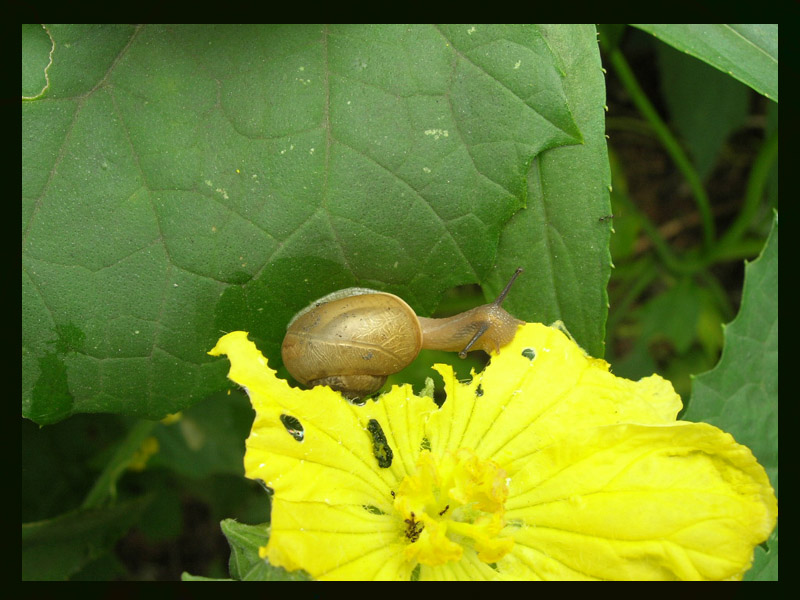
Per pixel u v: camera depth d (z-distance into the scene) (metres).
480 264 0.12
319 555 0.09
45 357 0.11
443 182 0.11
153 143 0.11
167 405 0.11
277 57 0.11
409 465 0.10
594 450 0.10
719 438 0.10
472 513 0.10
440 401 0.15
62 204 0.11
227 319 0.11
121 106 0.11
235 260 0.11
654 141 0.19
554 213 0.12
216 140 0.11
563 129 0.12
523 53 0.11
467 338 0.12
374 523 0.10
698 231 0.19
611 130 0.19
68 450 0.15
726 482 0.10
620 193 0.18
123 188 0.11
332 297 0.12
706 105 0.17
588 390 0.10
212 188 0.11
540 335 0.11
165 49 0.11
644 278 0.18
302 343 0.11
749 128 0.19
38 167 0.11
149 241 0.11
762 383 0.13
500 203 0.12
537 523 0.10
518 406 0.11
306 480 0.09
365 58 0.11
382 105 0.11
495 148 0.11
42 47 0.11
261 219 0.11
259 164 0.11
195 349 0.11
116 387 0.11
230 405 0.16
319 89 0.11
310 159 0.11
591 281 0.12
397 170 0.11
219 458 0.16
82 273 0.11
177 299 0.11
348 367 0.11
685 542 0.09
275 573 0.09
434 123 0.11
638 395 0.10
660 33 0.12
